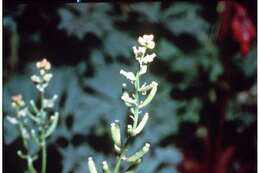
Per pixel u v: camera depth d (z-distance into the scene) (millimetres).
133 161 297
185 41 490
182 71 491
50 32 466
